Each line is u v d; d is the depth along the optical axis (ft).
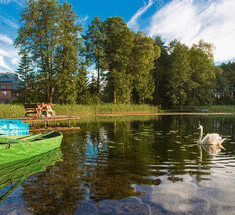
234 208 13.15
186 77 169.17
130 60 147.23
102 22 137.28
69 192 15.28
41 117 52.70
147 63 146.10
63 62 116.98
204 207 13.26
